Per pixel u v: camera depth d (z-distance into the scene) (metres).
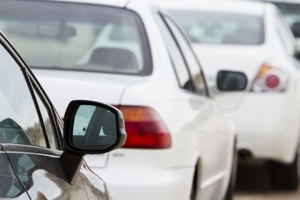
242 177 17.47
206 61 15.66
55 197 5.05
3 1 9.94
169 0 17.53
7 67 5.38
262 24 16.81
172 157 8.90
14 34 9.70
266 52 15.88
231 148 12.41
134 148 8.69
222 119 11.93
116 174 8.59
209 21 16.92
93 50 9.59
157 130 8.77
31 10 9.89
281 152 15.50
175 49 10.53
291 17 28.77
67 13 9.91
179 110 9.37
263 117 15.34
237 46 16.09
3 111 5.17
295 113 15.63
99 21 9.89
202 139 10.11
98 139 5.64
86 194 5.64
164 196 8.67
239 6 17.42
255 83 15.45
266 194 15.80
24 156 5.06
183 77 10.39
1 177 4.64
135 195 8.56
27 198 4.72
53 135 5.87
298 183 16.25
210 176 10.75
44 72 9.15
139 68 9.48
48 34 9.72
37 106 5.71
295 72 16.03
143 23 9.89
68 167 5.49
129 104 8.75
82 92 8.62
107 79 9.07
